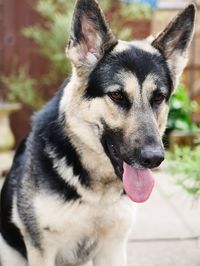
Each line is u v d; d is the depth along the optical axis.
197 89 2.62
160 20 2.51
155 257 1.41
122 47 1.10
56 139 1.10
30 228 1.10
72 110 1.08
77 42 1.09
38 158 1.10
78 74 1.09
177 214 1.70
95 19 1.10
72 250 1.16
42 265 1.12
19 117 2.37
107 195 1.10
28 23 2.33
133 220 1.15
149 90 1.06
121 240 1.17
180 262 1.38
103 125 1.07
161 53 1.13
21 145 1.25
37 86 2.38
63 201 1.08
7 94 2.35
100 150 1.09
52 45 2.20
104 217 1.12
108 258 1.19
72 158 1.09
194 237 1.53
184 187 1.35
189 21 1.14
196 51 2.59
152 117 1.05
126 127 1.05
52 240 1.11
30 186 1.10
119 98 1.06
